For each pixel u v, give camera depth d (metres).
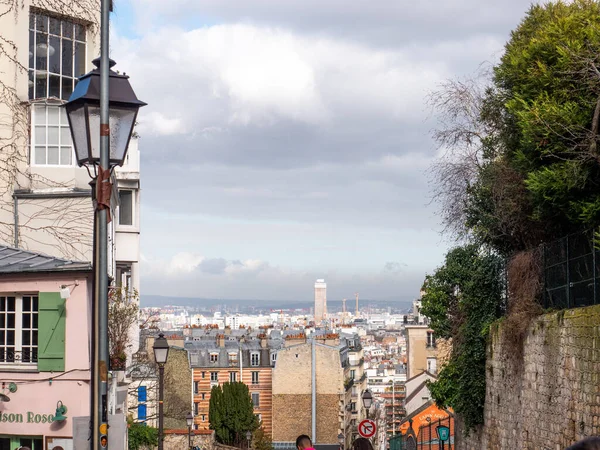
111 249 28.95
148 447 37.88
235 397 80.44
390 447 57.38
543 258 21.28
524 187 23.03
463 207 25.62
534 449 20.27
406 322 90.62
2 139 28.58
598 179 19.39
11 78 29.38
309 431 106.19
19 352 21.84
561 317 18.27
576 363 17.22
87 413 21.27
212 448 62.72
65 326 21.48
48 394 21.52
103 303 13.15
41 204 28.09
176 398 77.00
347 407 116.44
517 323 21.62
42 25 30.83
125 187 34.25
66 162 28.61
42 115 28.66
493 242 26.03
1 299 22.02
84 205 28.02
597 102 18.94
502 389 23.67
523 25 24.16
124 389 29.08
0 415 21.83
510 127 24.00
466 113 25.30
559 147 19.81
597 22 21.17
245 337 125.31
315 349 107.19
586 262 18.16
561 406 18.17
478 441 26.78
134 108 13.75
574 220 19.94
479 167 25.03
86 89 13.52
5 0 29.64
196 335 136.62
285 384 107.56
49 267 21.69
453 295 28.98
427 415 58.12
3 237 27.97
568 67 20.16
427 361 86.56
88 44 32.03
